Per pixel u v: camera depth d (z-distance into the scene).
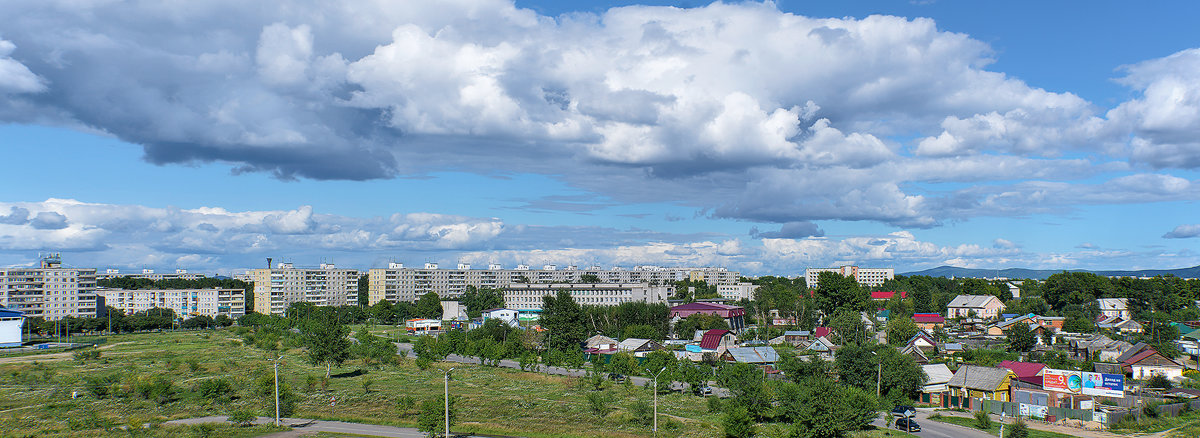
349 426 96.81
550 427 95.56
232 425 95.94
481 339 185.75
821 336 196.88
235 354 184.62
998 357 159.38
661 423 96.88
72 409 108.44
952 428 97.31
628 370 145.50
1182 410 103.94
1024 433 89.00
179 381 136.25
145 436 88.69
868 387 116.19
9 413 104.88
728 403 105.81
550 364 161.75
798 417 92.00
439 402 93.00
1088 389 107.75
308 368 160.12
